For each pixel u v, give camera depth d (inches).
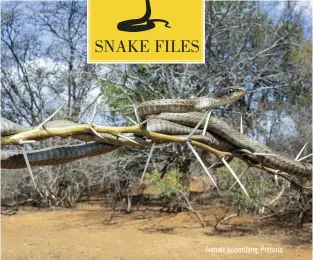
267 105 681.0
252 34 761.6
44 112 944.9
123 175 728.3
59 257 410.3
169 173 663.8
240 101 711.7
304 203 539.5
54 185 828.0
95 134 89.0
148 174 666.2
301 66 715.4
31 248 457.1
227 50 746.2
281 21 772.0
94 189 945.5
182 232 560.4
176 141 95.7
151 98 733.3
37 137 84.0
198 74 695.7
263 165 123.3
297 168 123.4
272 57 718.5
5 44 967.0
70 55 828.6
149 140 96.7
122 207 781.9
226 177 529.7
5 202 836.6
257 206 559.5
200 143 100.5
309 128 560.7
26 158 81.7
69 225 633.0
